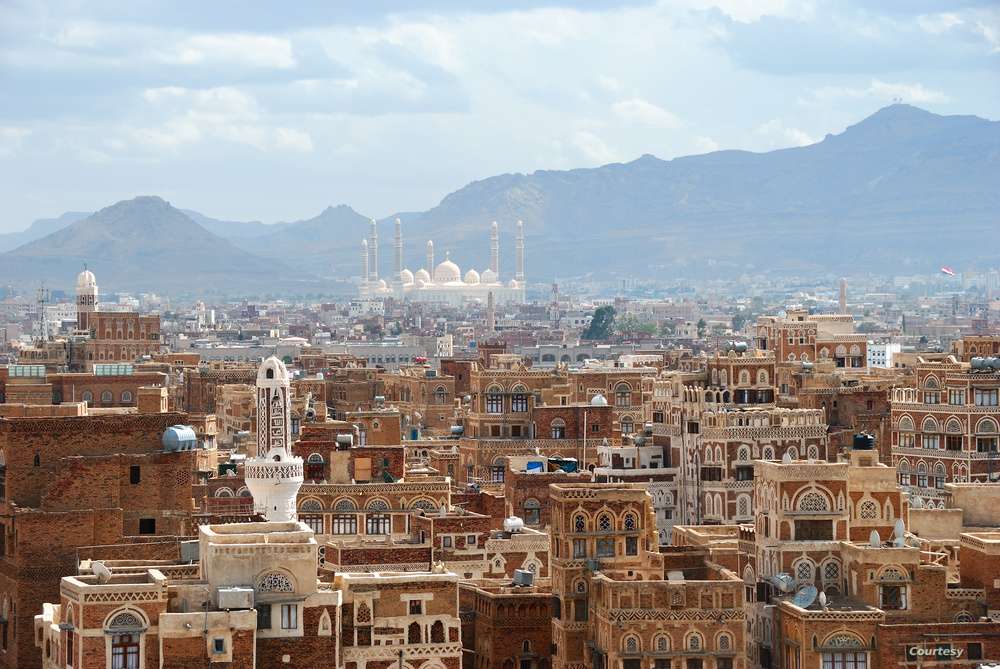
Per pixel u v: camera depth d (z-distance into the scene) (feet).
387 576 621.72
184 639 551.18
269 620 568.41
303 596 570.87
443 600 620.08
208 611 558.97
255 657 560.20
